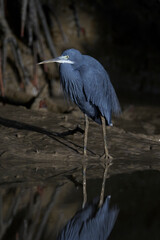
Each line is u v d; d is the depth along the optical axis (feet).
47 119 45.14
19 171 30.19
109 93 36.01
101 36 91.91
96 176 29.50
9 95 59.88
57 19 82.28
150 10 99.30
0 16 72.84
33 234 18.99
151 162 34.24
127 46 93.40
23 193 25.13
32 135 38.63
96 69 34.76
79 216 21.34
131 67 90.27
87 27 91.25
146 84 87.97
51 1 89.25
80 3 93.50
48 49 82.02
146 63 91.91
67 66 34.45
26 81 71.97
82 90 34.68
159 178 29.14
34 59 73.92
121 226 20.22
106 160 34.35
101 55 88.99
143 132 49.90
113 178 29.01
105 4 96.17
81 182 27.91
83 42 88.84
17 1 82.69
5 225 20.10
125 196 24.70
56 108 55.52
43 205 23.00
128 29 95.04
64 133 39.34
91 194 25.13
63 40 85.35
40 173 29.89
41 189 26.07
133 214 21.66
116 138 40.06
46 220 20.79
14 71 76.02
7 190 25.64
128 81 87.61
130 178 29.17
